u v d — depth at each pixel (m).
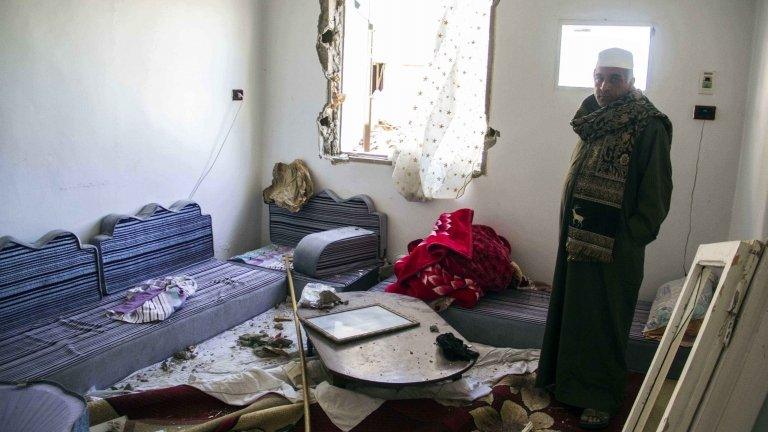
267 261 4.18
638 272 2.45
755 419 1.38
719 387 1.35
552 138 3.71
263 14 4.48
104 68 3.38
